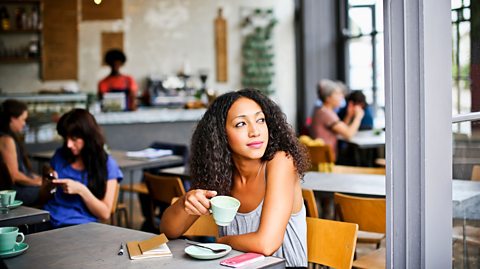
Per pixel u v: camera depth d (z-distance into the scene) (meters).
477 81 2.03
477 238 1.95
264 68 9.49
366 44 8.52
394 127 1.75
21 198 4.38
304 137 5.83
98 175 3.31
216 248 1.97
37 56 8.62
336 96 6.31
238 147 2.10
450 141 1.76
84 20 8.87
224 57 9.43
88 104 7.64
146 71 9.14
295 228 2.20
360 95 6.34
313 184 3.66
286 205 2.05
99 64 8.97
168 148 5.58
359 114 6.32
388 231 1.78
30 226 3.40
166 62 9.21
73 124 3.26
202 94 8.94
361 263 2.79
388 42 1.73
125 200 7.32
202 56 9.36
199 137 2.20
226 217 1.85
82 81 8.91
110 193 3.35
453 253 1.90
